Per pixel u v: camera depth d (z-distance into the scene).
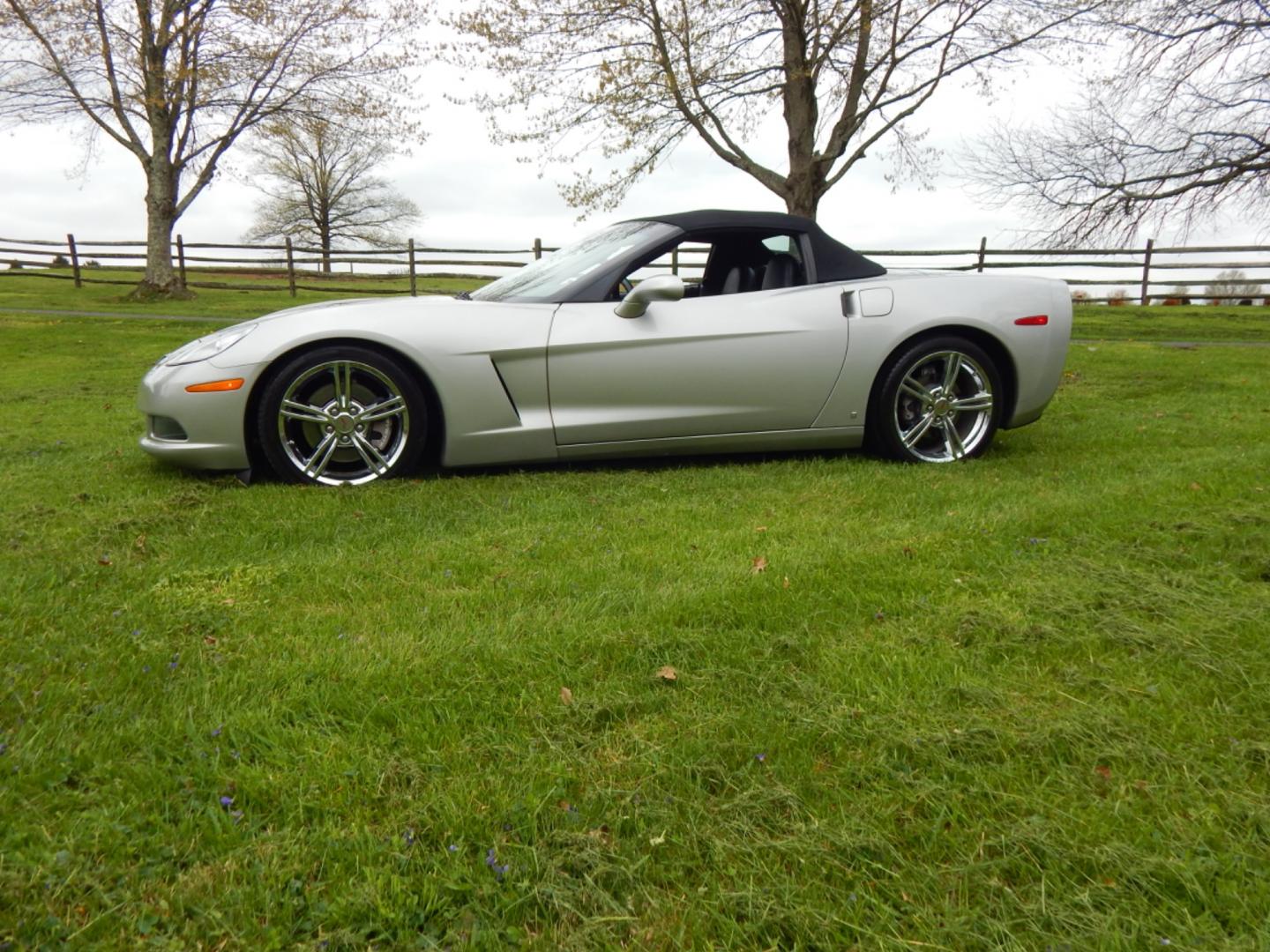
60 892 1.28
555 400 3.81
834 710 1.80
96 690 1.84
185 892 1.29
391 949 1.21
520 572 2.62
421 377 3.77
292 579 2.56
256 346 3.61
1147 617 2.26
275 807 1.49
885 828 1.45
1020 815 1.49
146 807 1.48
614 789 1.54
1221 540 2.78
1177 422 5.18
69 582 2.51
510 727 1.74
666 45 12.36
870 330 4.05
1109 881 1.33
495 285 4.38
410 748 1.66
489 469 4.02
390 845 1.39
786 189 12.45
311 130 19.33
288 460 3.65
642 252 4.02
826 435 4.14
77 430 5.06
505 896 1.29
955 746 1.67
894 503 3.38
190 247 18.64
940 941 1.22
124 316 13.86
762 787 1.54
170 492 3.55
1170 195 14.59
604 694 1.87
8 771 1.55
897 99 12.08
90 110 17.83
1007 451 4.45
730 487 3.68
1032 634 2.14
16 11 16.73
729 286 4.24
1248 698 1.84
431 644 2.08
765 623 2.22
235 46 18.05
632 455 3.97
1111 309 16.62
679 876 1.34
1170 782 1.56
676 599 2.34
